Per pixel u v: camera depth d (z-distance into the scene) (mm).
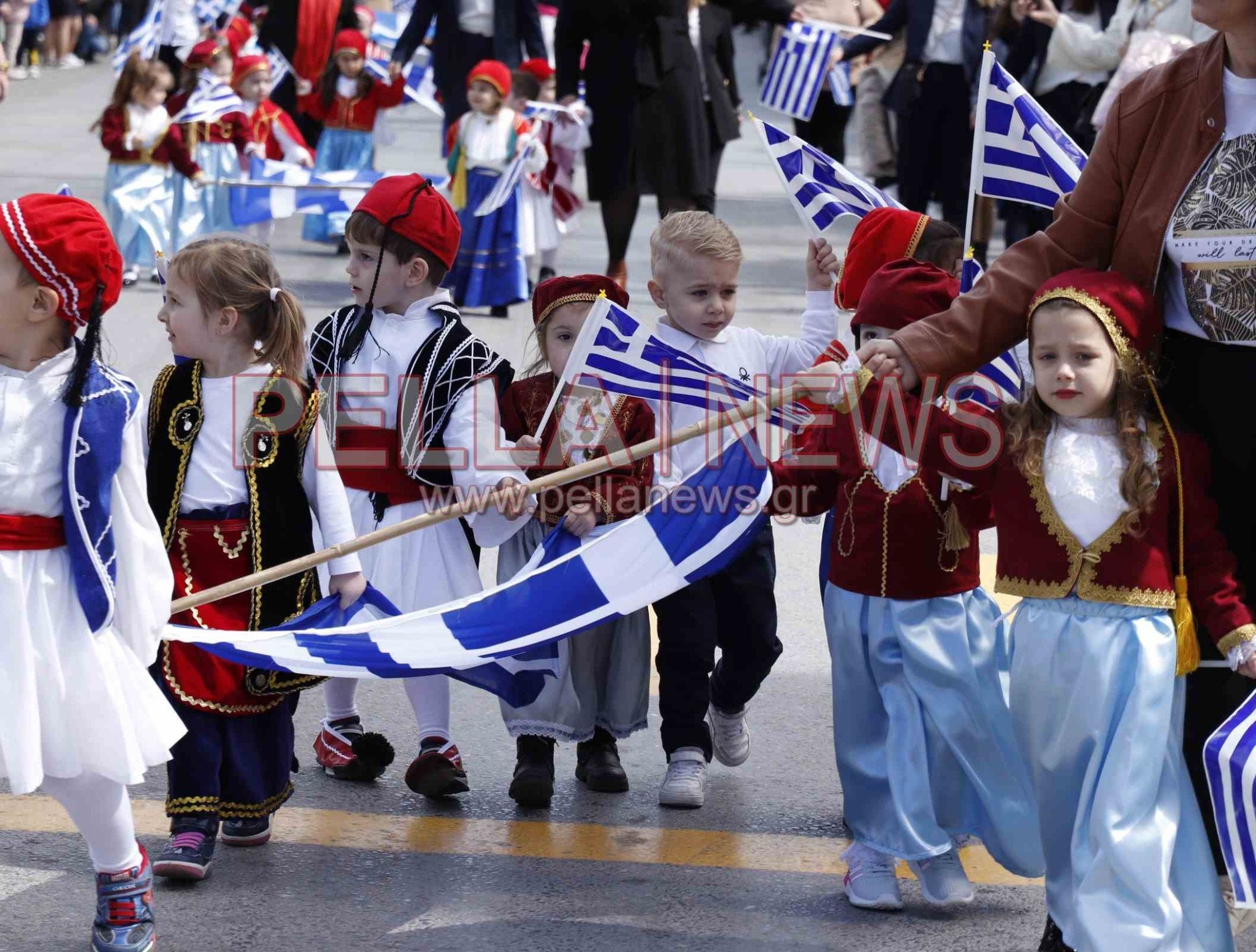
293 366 4668
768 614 5297
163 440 4598
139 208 12734
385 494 5121
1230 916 4273
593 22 11359
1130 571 3957
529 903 4520
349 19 15383
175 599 4520
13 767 3752
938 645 4496
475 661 4664
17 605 3834
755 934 4359
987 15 12266
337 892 4559
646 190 11578
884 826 4480
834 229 5793
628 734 5234
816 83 9227
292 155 13281
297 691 4656
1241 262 3963
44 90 26156
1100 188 4188
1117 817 3842
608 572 4730
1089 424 4051
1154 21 10422
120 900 4109
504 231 11617
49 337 3982
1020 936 4379
